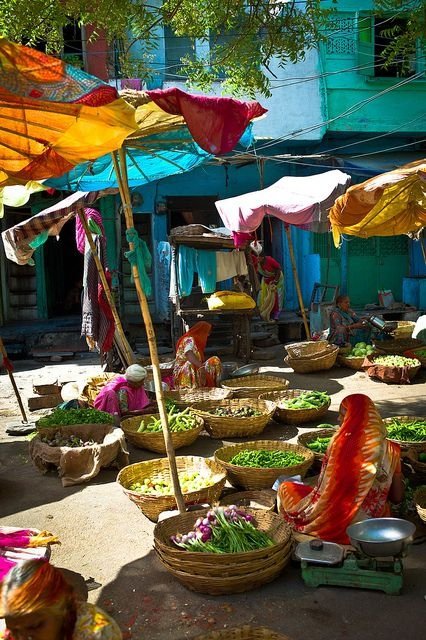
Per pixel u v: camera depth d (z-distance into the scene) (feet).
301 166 50.88
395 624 12.01
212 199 50.24
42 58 9.52
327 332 37.50
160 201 48.57
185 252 37.09
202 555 12.90
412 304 51.03
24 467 21.65
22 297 50.96
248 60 25.16
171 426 22.35
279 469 17.74
